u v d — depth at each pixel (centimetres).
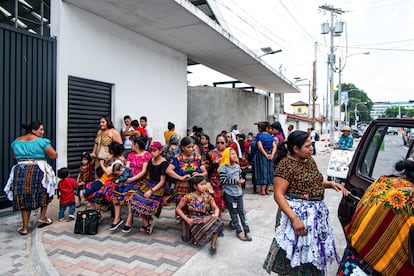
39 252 379
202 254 387
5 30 535
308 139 256
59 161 630
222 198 488
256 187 809
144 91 864
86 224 442
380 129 322
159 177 435
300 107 6625
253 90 1761
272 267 265
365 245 202
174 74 999
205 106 1424
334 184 301
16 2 616
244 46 1009
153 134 906
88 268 343
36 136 448
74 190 532
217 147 498
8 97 541
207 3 1180
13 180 434
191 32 824
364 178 309
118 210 463
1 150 533
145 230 449
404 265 189
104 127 603
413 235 184
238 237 446
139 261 363
